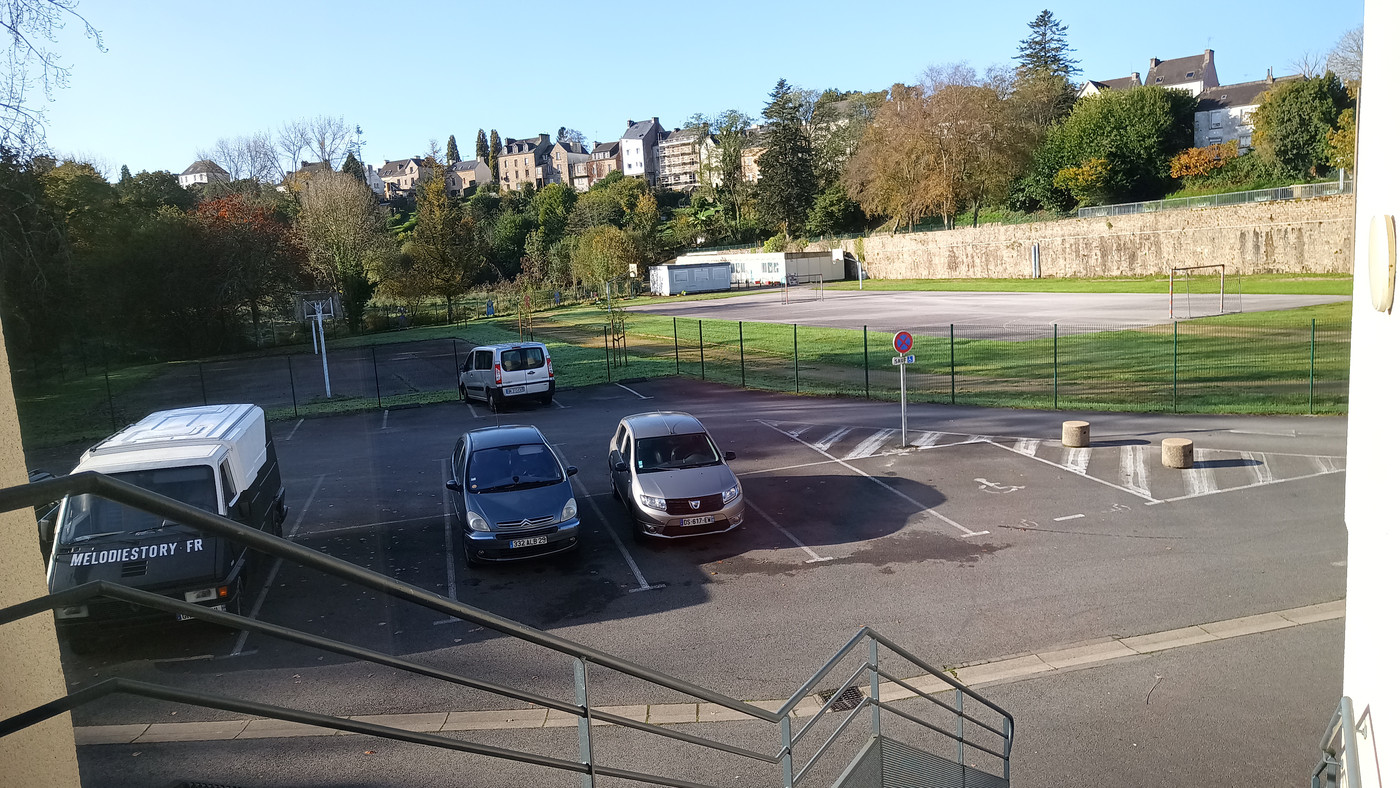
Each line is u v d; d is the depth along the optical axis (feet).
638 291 306.55
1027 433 66.13
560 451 66.59
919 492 52.19
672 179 563.07
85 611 30.66
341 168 222.48
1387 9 10.80
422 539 47.06
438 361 137.28
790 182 358.84
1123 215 218.38
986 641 32.99
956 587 37.99
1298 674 29.50
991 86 264.52
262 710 6.45
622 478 47.83
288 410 92.58
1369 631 11.78
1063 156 273.75
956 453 60.90
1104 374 93.91
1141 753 25.44
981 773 22.86
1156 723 26.99
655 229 367.86
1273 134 221.66
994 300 188.85
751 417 78.18
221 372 132.16
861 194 302.04
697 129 453.99
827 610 36.14
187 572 32.09
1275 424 65.26
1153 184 260.42
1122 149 260.01
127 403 103.76
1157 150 254.88
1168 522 44.98
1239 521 44.62
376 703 28.71
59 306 113.80
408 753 25.16
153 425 38.52
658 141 584.40
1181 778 24.14
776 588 38.68
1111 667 30.66
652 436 48.03
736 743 26.61
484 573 41.68
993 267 253.65
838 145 370.94
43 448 79.36
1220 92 299.38
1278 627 33.04
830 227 353.10
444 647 33.37
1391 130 10.51
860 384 96.22
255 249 168.25
